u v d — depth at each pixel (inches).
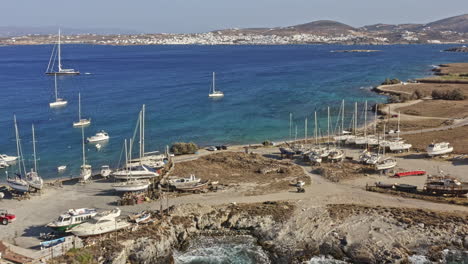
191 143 4458.7
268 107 6948.8
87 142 4916.3
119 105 7101.4
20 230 2588.6
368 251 2332.7
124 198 3019.2
